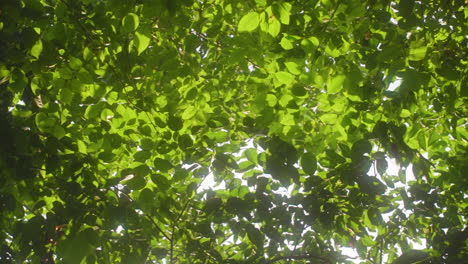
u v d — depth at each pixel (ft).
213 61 16.60
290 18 12.20
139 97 13.01
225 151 13.83
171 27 12.98
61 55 13.15
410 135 12.97
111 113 13.52
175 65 12.99
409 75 10.96
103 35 12.88
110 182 12.73
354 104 12.98
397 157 13.01
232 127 15.39
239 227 14.83
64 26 12.05
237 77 17.22
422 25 12.58
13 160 11.47
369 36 13.57
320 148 12.75
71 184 12.21
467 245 12.78
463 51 13.48
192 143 13.04
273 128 12.55
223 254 16.42
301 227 14.29
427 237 16.14
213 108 15.11
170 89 12.89
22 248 12.37
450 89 13.70
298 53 12.36
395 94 12.62
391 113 13.15
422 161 13.67
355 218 15.02
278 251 16.21
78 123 13.80
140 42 10.88
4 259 14.03
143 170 11.54
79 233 10.42
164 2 10.34
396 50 10.63
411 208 14.80
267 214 14.20
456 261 11.83
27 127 11.79
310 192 14.52
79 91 12.03
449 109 14.33
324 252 15.42
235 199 13.62
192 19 15.87
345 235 15.89
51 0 14.12
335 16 11.76
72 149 12.87
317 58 12.17
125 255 14.38
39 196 12.91
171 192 14.01
